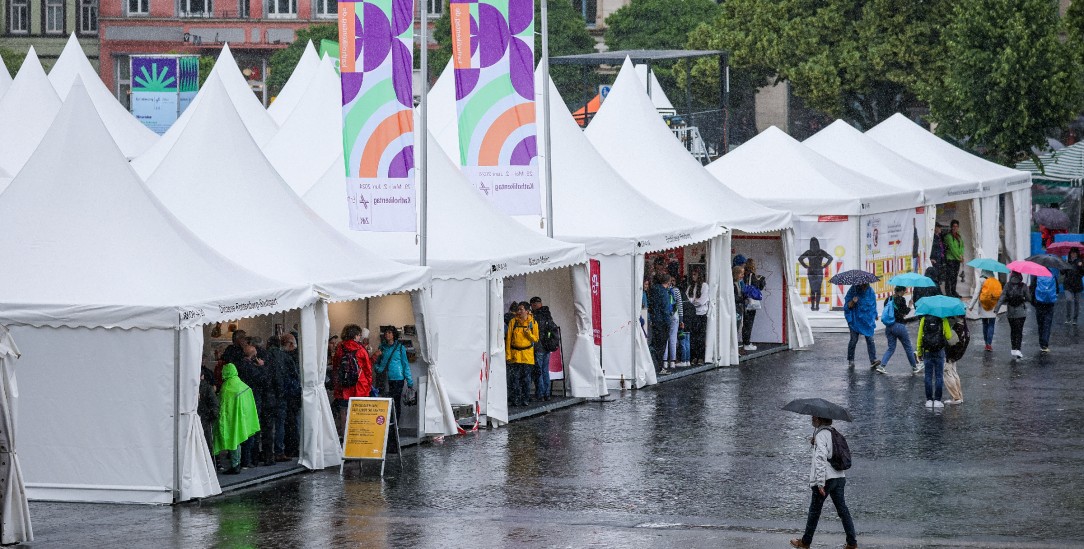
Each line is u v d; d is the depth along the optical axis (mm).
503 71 33312
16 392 21875
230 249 28422
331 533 22234
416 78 107875
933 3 83312
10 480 21594
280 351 28031
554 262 34438
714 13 107062
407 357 31344
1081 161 68000
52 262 25531
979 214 56188
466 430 32031
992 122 70438
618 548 21109
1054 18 71188
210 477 25125
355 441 27547
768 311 46375
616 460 28438
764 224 43781
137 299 24781
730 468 27531
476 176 33750
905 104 89500
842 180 50281
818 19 87000
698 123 81000
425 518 23391
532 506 24344
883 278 50094
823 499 20922
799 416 33406
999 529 22375
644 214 39250
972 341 46375
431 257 32125
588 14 123438
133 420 24703
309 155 43188
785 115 105500
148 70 67375
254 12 119688
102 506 24656
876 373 40219
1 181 39719
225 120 30406
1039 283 43531
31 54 51125
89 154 26781
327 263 28797
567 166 39625
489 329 32406
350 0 29438
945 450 29031
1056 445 29406
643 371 38219
